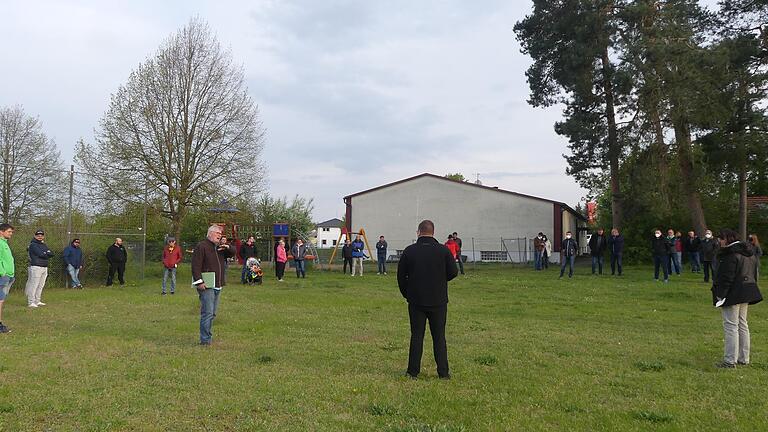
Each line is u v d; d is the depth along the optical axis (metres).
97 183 26.23
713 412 5.83
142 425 5.24
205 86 28.11
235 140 28.38
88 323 11.41
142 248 22.92
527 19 30.77
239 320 11.97
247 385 6.65
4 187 20.81
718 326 11.45
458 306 14.54
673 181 27.89
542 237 29.48
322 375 7.22
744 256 7.92
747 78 25.97
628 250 32.41
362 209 44.53
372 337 9.98
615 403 6.13
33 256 14.12
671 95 25.20
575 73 28.38
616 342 9.68
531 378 7.18
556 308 14.20
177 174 27.64
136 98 27.17
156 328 10.83
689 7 27.06
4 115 34.53
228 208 29.64
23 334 9.93
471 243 41.72
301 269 24.92
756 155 26.55
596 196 51.03
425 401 6.10
